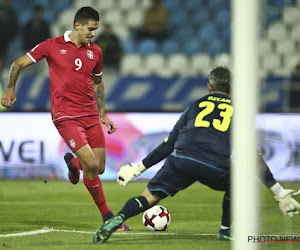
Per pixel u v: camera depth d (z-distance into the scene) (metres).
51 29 57.25
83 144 21.08
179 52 56.88
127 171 18.16
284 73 51.62
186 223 24.02
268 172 17.56
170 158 17.92
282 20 52.25
